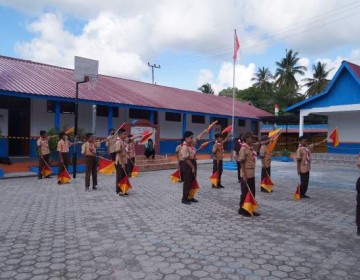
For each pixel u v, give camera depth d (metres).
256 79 51.75
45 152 12.23
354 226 6.47
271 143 10.01
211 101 28.83
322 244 5.38
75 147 12.52
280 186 11.39
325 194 10.00
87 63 14.66
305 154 9.16
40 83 16.09
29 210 7.46
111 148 13.82
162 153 23.48
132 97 19.98
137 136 16.20
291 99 43.00
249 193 7.00
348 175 14.91
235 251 5.01
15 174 12.66
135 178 12.88
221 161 10.73
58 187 10.51
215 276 4.16
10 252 4.93
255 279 4.10
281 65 47.25
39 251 4.97
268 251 5.03
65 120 18.33
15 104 16.48
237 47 18.59
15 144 16.77
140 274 4.21
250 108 31.44
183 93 28.28
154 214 7.18
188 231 5.98
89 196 9.11
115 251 4.96
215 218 6.89
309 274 4.25
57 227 6.16
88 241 5.40
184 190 8.32
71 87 17.28
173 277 4.13
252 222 6.62
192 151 8.38
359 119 22.19
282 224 6.51
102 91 18.94
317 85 43.00
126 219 6.75
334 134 9.29
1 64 17.52
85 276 4.15
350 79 20.20
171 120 24.17
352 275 4.24
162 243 5.32
